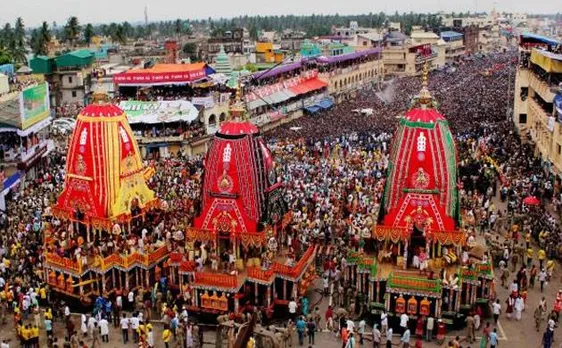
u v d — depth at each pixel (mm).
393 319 32500
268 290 33469
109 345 31422
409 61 144625
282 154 64250
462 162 58625
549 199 51688
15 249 39469
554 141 52750
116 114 38156
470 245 34594
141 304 33688
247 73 87562
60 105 102812
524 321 33406
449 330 32500
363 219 41375
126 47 165625
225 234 34750
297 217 42781
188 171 57812
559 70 59125
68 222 38625
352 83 120750
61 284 35531
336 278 36438
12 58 121000
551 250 40031
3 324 33625
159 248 36281
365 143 69250
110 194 37500
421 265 33188
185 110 71250
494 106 94312
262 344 27812
